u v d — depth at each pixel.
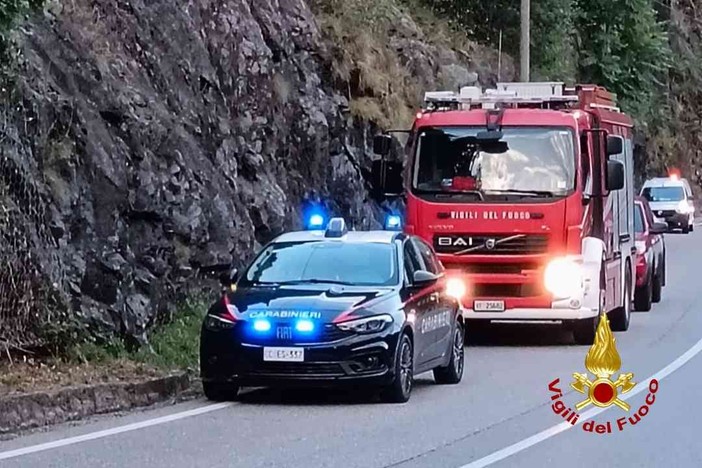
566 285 24.16
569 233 24.20
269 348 16.83
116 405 17.00
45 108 20.30
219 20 27.94
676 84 79.31
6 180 19.02
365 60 34.84
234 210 24.66
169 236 22.38
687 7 82.19
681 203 65.06
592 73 58.06
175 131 23.36
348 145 33.03
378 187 25.34
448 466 13.26
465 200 24.50
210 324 17.33
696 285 38.44
